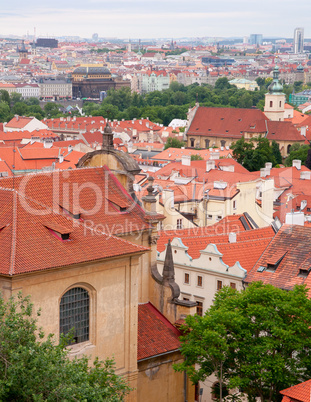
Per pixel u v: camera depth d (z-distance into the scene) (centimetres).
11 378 5241
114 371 6706
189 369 7750
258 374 7638
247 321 7762
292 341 7644
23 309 5903
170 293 8275
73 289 6869
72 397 5303
